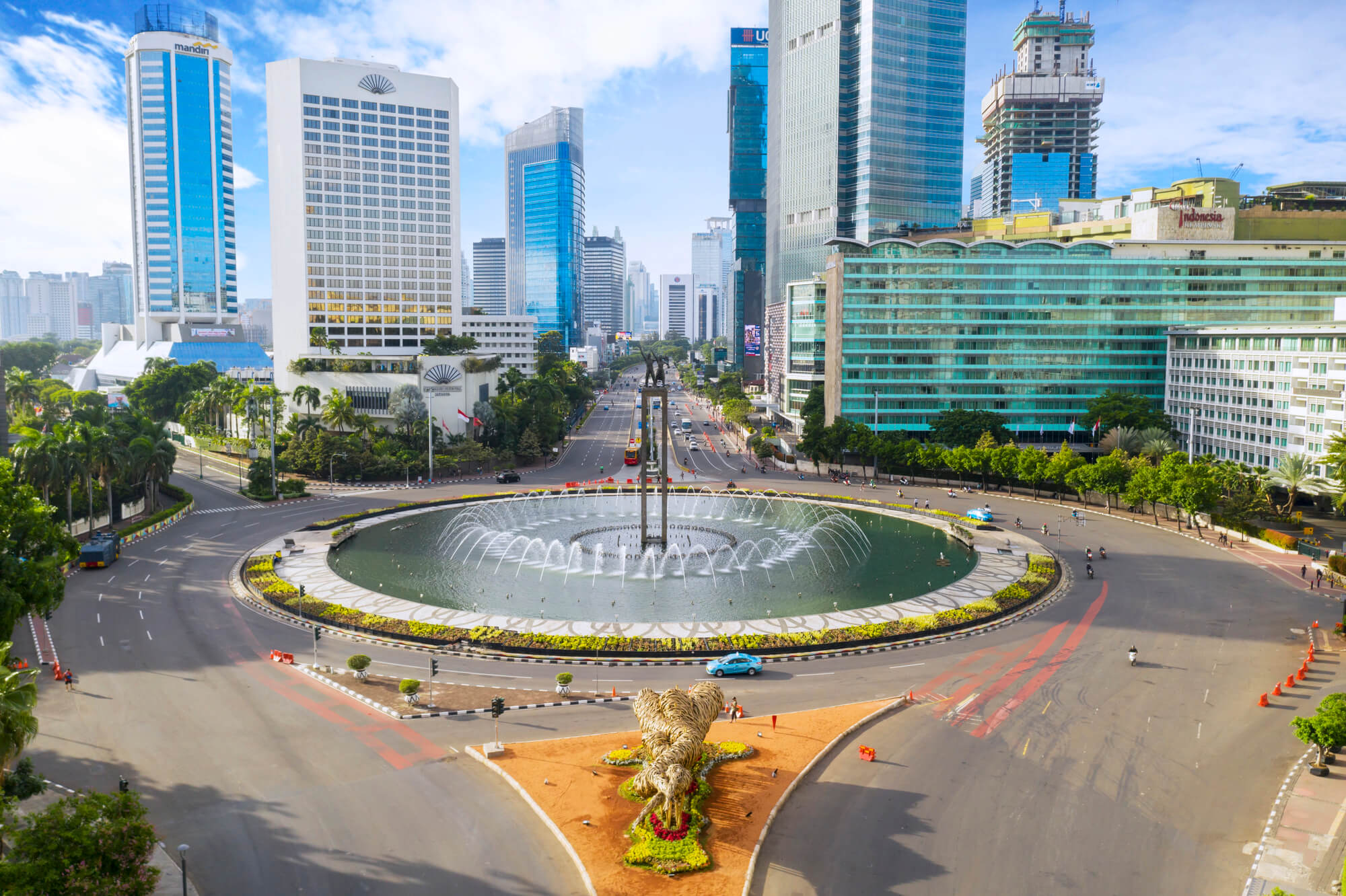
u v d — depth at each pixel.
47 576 65.50
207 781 54.72
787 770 56.16
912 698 69.12
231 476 184.00
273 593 96.00
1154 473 136.12
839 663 78.06
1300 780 55.97
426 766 57.19
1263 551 120.12
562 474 193.50
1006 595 95.88
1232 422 172.38
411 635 82.88
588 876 44.47
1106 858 47.12
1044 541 127.12
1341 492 121.44
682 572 109.81
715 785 54.12
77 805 40.22
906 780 55.66
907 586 103.06
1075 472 149.38
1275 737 62.06
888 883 44.75
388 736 61.53
